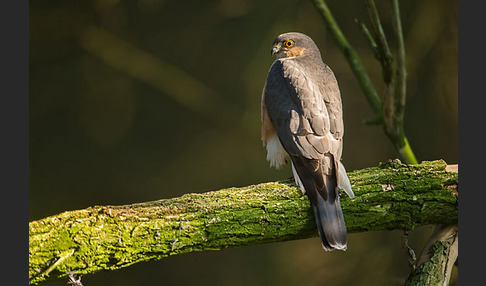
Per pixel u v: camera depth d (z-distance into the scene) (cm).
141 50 1469
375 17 822
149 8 1476
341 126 720
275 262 1338
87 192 1420
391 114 855
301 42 873
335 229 647
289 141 707
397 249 1266
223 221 646
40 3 1449
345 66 1409
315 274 1309
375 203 676
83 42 1447
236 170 1422
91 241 611
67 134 1456
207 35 1473
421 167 688
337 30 941
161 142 1468
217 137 1456
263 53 1416
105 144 1462
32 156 1429
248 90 1420
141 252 631
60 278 615
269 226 658
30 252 598
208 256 1363
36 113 1448
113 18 1466
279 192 666
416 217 682
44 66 1455
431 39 1294
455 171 688
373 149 1398
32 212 1384
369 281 1268
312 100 725
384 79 845
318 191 661
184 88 1454
